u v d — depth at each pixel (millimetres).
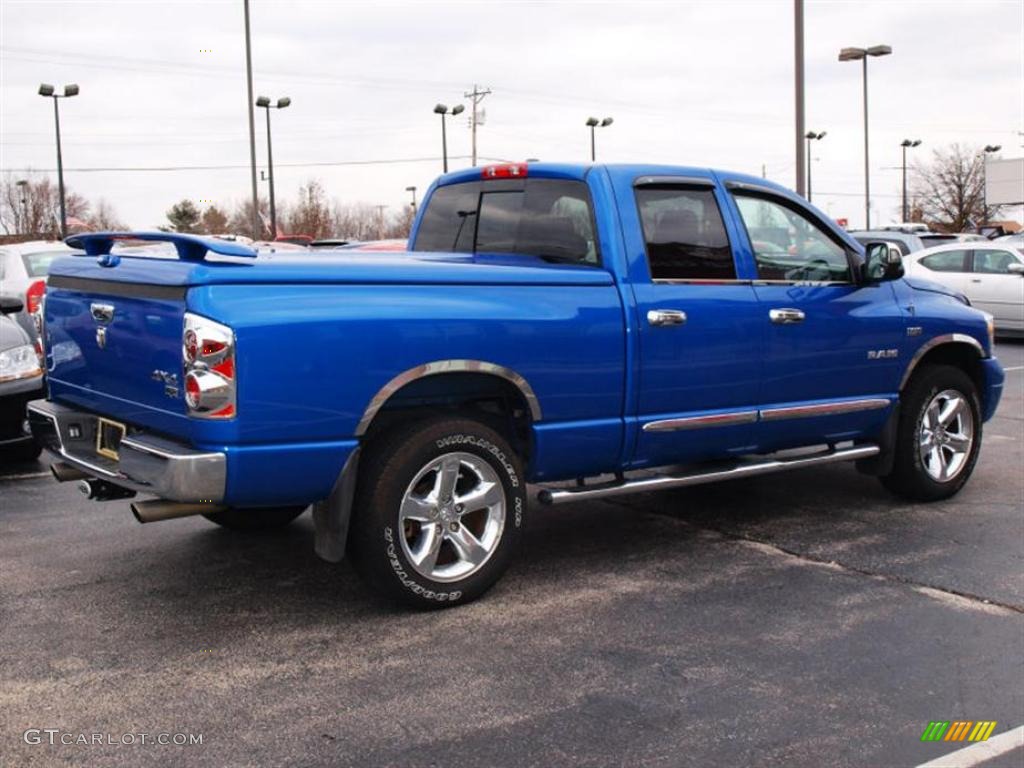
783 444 5984
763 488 7203
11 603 4832
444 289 4578
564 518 6422
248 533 6023
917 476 6598
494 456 4785
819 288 5918
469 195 6020
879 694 3877
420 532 4676
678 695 3865
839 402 6047
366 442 4598
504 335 4695
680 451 5445
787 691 3900
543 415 4906
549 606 4812
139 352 4441
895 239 19641
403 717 3686
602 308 5016
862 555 5621
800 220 5965
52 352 5293
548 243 5492
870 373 6199
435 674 4047
